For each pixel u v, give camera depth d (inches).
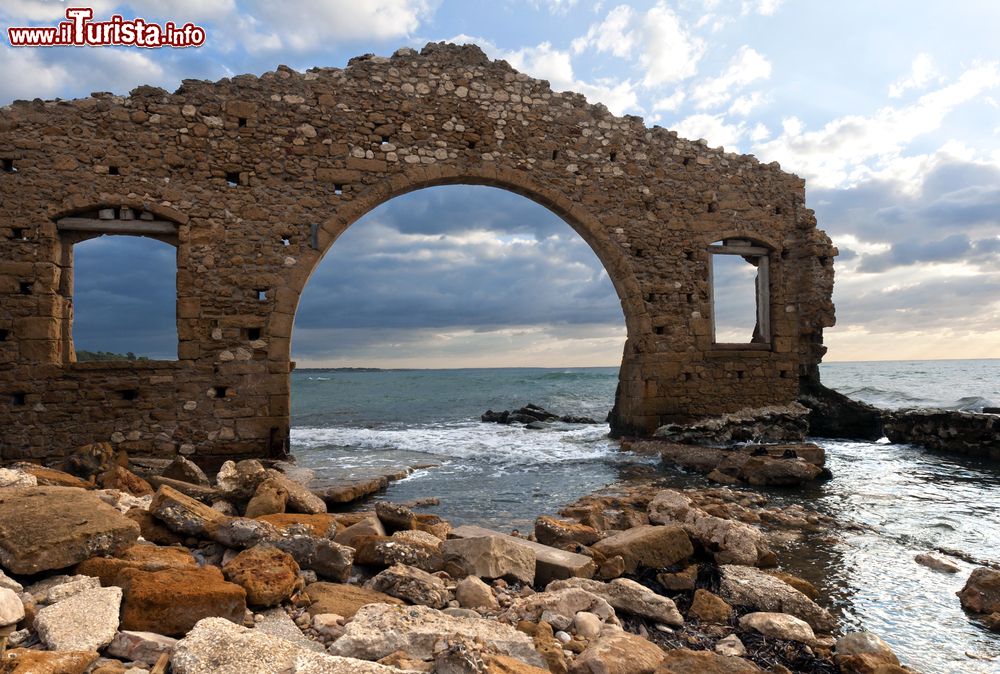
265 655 106.2
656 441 526.3
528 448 542.0
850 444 582.2
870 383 1847.9
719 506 309.9
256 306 464.4
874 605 193.5
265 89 479.5
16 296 420.2
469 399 1539.1
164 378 445.7
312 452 524.1
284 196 475.8
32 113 431.8
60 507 163.8
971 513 313.0
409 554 187.3
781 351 600.7
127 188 443.2
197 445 448.1
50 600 131.9
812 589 200.4
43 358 422.6
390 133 504.7
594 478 406.3
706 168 595.8
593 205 559.8
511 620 157.2
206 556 185.0
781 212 614.9
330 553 175.0
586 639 149.6
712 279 591.8
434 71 523.2
